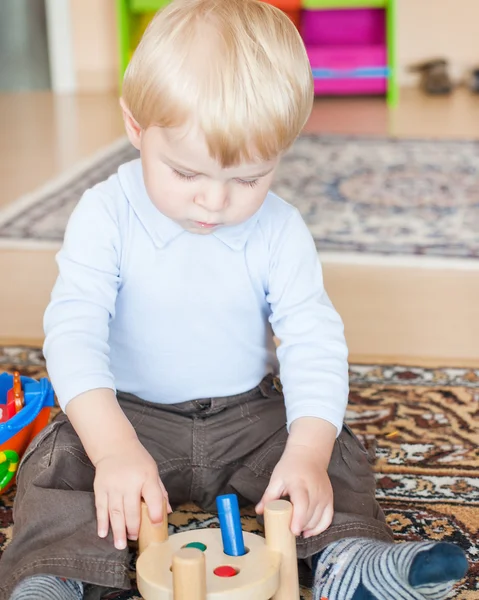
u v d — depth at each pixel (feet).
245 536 2.61
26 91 14.37
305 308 3.18
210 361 3.27
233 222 2.81
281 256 3.24
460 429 4.01
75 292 3.11
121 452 2.73
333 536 2.74
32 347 4.92
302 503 2.64
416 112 12.28
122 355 3.29
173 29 2.72
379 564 2.54
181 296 3.19
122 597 2.81
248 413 3.29
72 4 14.24
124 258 3.18
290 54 2.74
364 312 5.49
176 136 2.65
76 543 2.64
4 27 15.87
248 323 3.28
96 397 2.86
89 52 14.43
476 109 12.42
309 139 10.58
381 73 12.98
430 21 14.06
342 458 3.09
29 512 2.76
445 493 3.47
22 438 3.32
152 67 2.69
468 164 9.28
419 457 3.76
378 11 13.21
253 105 2.61
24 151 9.96
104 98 13.73
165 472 3.14
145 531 2.60
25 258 6.40
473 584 2.87
